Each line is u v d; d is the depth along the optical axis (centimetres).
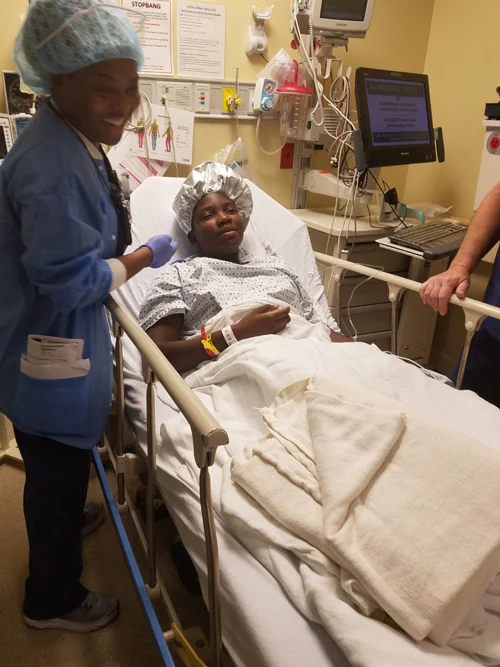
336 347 127
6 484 176
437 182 250
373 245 207
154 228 175
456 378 158
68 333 100
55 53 84
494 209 148
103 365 108
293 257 186
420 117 209
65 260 88
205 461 68
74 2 82
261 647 71
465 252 145
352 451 85
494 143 189
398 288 155
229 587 79
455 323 244
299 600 74
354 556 72
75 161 90
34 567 120
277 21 210
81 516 121
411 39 243
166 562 145
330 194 214
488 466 77
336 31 196
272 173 231
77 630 128
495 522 71
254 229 188
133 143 198
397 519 75
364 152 186
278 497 85
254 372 113
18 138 92
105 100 89
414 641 67
